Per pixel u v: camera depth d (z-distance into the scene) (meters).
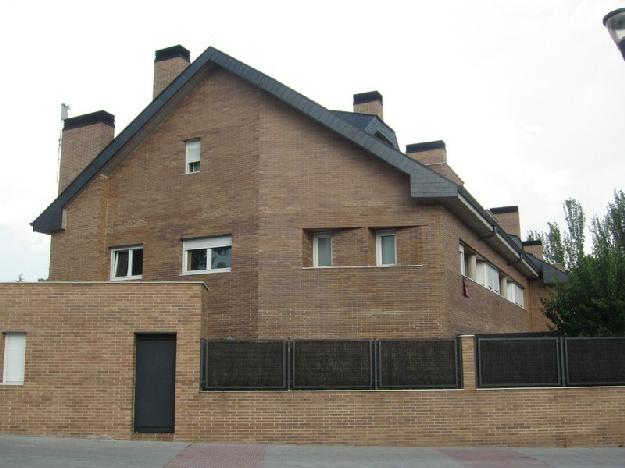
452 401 15.19
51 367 15.22
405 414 15.05
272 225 19.34
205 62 20.70
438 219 18.84
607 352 15.80
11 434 15.08
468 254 22.58
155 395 15.14
